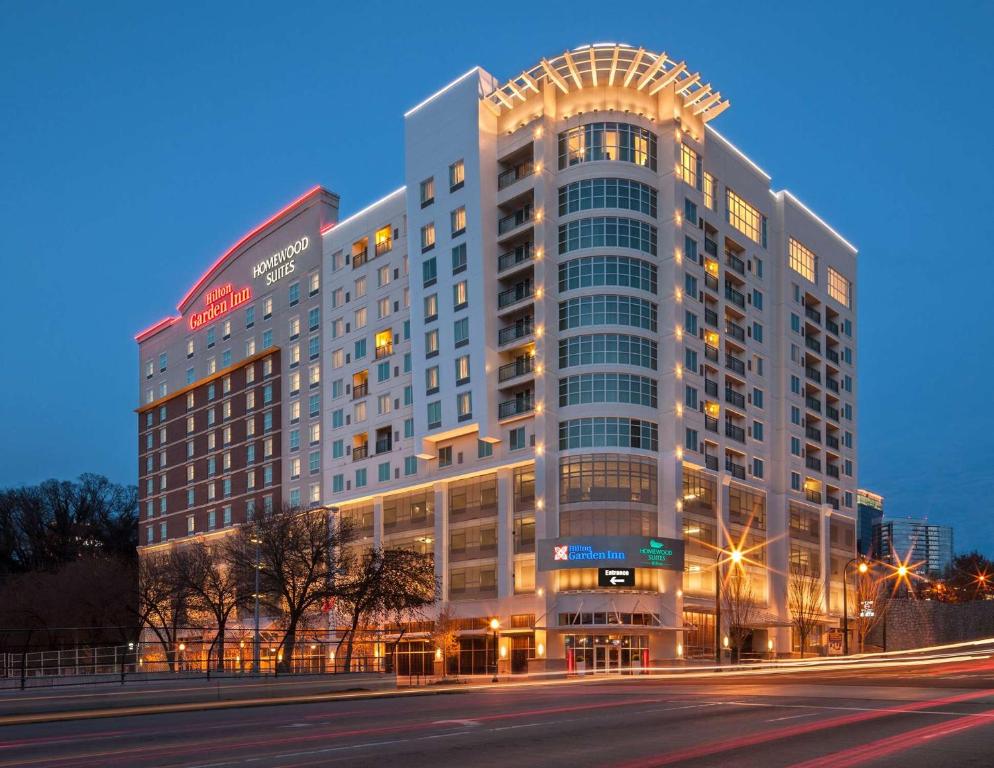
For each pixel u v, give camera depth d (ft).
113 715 110.93
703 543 271.49
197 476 398.62
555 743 70.28
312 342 350.23
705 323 281.95
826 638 326.65
